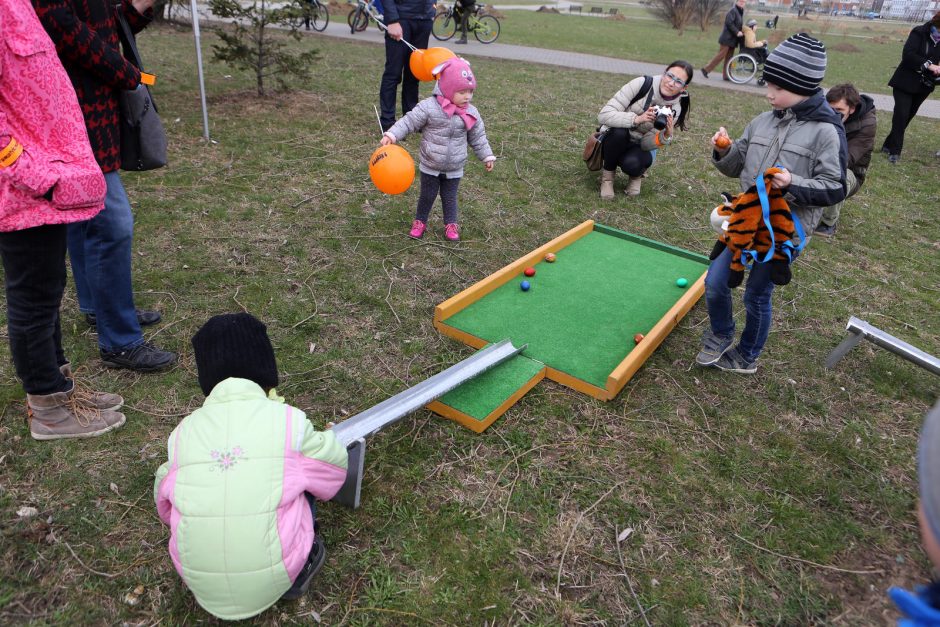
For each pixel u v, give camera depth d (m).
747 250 3.35
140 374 3.52
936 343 4.53
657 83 6.14
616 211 6.28
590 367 3.85
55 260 2.72
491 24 17.69
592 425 3.46
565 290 4.71
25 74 2.41
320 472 2.27
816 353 4.30
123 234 3.25
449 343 4.05
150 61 10.61
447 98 4.83
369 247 5.11
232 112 8.11
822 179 3.17
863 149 5.69
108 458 2.97
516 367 3.76
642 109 6.15
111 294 3.33
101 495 2.78
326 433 2.34
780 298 4.97
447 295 4.56
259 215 5.46
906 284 5.36
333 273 4.68
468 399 3.45
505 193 6.45
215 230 5.12
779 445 3.45
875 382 4.06
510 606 2.48
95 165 2.69
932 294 5.23
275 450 2.14
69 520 2.66
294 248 4.97
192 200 5.60
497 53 15.45
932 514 1.08
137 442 3.07
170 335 3.84
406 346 3.98
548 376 3.81
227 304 4.20
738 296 4.86
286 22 8.57
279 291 4.40
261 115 8.11
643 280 4.95
